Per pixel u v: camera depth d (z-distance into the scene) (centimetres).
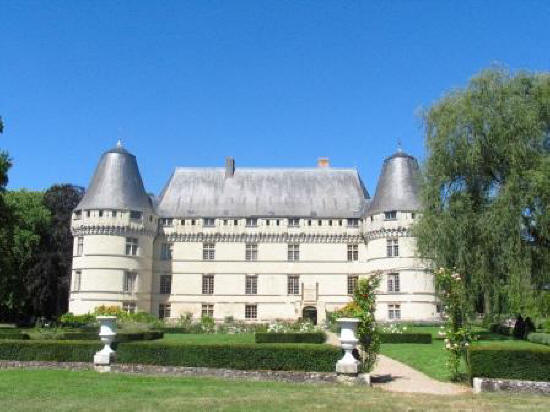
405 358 2988
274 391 1839
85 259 6122
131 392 1777
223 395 1739
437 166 3681
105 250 6125
